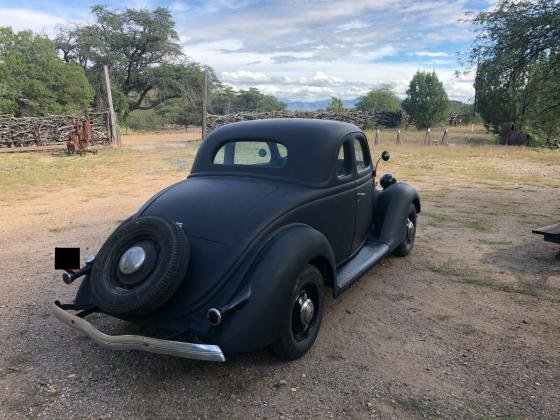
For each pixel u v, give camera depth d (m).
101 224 7.40
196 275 3.04
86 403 2.97
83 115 21.80
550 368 3.34
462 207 8.62
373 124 36.44
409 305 4.40
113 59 42.38
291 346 3.30
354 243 4.66
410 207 5.55
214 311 2.75
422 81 36.69
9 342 3.72
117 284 3.06
